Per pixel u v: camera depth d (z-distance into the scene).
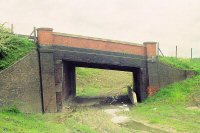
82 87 54.12
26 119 23.89
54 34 31.09
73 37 32.06
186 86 34.09
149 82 34.66
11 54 29.16
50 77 30.14
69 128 22.42
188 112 27.42
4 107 25.95
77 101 39.38
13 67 27.27
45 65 30.03
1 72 26.61
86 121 25.16
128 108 32.38
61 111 30.52
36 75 29.45
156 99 33.41
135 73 38.94
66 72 36.22
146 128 23.11
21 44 30.42
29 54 28.91
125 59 34.12
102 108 32.91
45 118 26.42
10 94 26.78
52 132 20.28
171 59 37.97
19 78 27.58
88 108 33.03
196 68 36.66
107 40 33.44
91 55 32.81
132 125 24.27
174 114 26.98
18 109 26.33
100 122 24.92
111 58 33.59
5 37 28.81
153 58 34.75
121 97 41.03
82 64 37.78
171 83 35.09
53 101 30.05
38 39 30.28
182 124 23.41
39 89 29.66
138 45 34.59
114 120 26.28
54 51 31.09
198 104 29.94
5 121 21.53
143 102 34.09
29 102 28.27
